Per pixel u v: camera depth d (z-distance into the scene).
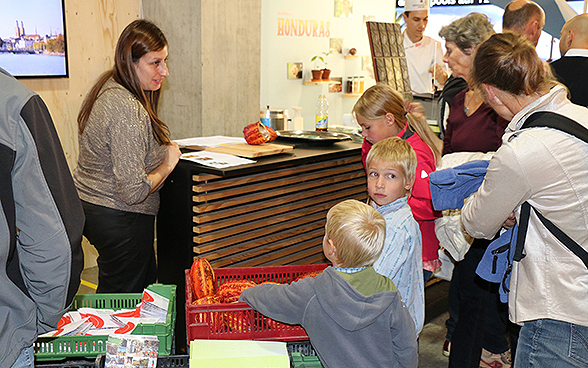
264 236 2.57
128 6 4.22
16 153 1.17
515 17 2.79
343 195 2.92
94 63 4.00
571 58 2.45
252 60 4.67
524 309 1.58
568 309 1.50
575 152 1.45
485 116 2.37
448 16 6.61
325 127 3.49
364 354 1.52
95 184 2.33
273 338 1.75
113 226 2.35
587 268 1.48
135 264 2.44
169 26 4.32
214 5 4.23
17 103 1.17
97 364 1.60
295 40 5.81
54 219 1.21
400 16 7.16
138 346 1.60
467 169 1.82
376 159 1.81
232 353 1.56
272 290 1.64
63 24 3.65
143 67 2.30
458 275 2.57
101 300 2.06
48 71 3.63
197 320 1.71
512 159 1.47
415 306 1.84
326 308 1.50
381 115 2.10
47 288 1.24
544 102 1.51
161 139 2.33
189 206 2.34
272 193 2.54
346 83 6.62
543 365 1.57
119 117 2.21
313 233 2.78
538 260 1.54
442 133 2.98
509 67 1.51
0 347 1.19
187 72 4.33
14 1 3.36
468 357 2.29
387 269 1.74
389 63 3.96
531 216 1.54
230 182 2.35
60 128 3.84
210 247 2.34
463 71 2.45
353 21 6.52
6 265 1.21
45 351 1.73
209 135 4.42
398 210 1.80
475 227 1.65
